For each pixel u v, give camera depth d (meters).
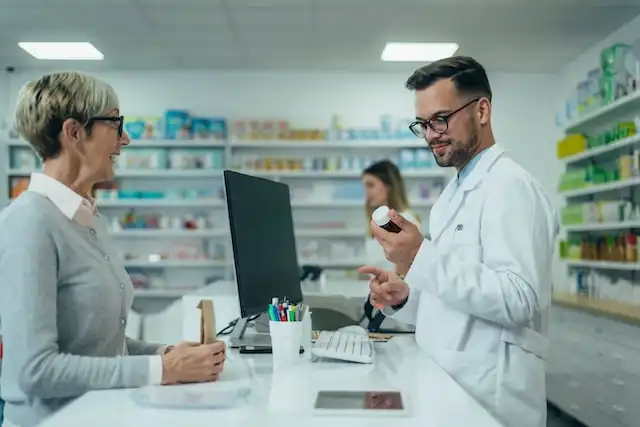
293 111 6.41
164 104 6.40
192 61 6.05
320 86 6.42
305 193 6.18
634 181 4.13
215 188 6.33
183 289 6.17
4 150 6.07
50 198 1.36
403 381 1.31
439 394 1.20
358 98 6.42
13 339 1.23
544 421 1.59
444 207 1.80
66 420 1.04
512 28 4.95
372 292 1.80
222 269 6.33
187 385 1.26
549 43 5.37
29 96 1.38
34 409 1.30
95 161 1.42
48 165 1.42
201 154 6.18
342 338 1.75
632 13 4.59
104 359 1.25
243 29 5.05
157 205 6.16
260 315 1.94
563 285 5.84
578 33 5.09
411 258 1.47
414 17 4.72
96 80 1.43
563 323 4.62
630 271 4.56
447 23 4.86
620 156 4.56
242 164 6.14
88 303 1.36
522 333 1.54
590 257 4.89
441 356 1.59
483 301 1.40
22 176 6.16
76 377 1.22
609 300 4.54
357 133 6.13
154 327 2.70
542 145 6.35
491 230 1.50
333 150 6.31
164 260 6.11
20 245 1.26
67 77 1.39
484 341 1.56
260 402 1.14
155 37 5.26
